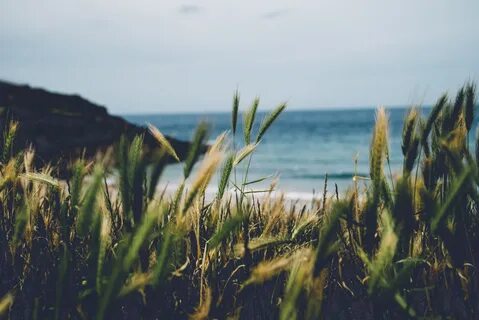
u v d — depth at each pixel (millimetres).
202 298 823
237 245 790
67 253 725
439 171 825
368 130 28547
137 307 807
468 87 885
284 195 1151
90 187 687
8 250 926
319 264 647
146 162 715
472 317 775
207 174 734
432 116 869
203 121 744
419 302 836
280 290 869
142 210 707
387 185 772
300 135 27094
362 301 835
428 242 879
